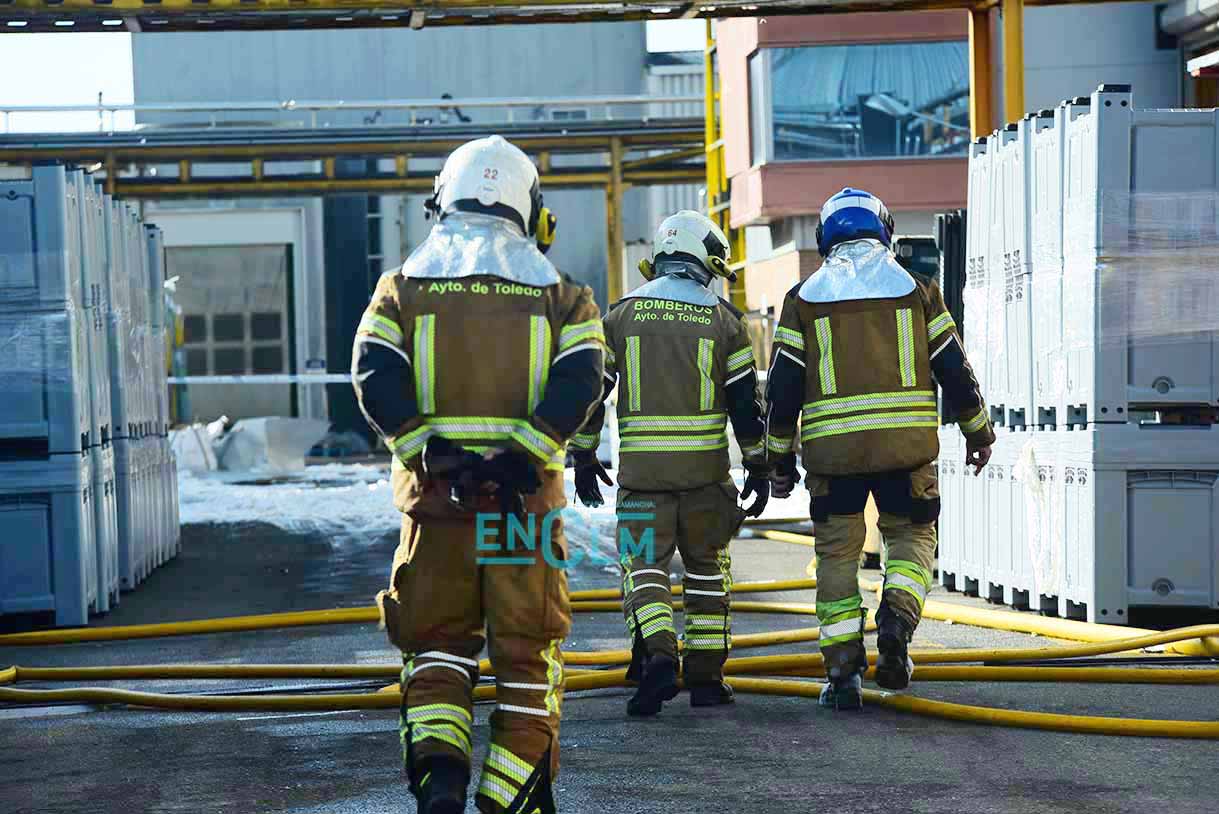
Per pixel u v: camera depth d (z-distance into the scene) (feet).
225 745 28.89
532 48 197.47
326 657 39.75
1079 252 41.47
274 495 100.01
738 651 38.99
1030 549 44.21
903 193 119.34
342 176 157.28
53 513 46.85
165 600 53.47
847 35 119.14
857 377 30.96
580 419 20.02
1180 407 41.75
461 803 18.86
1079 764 25.67
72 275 47.83
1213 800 23.13
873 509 56.34
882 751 26.96
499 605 19.93
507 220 20.94
